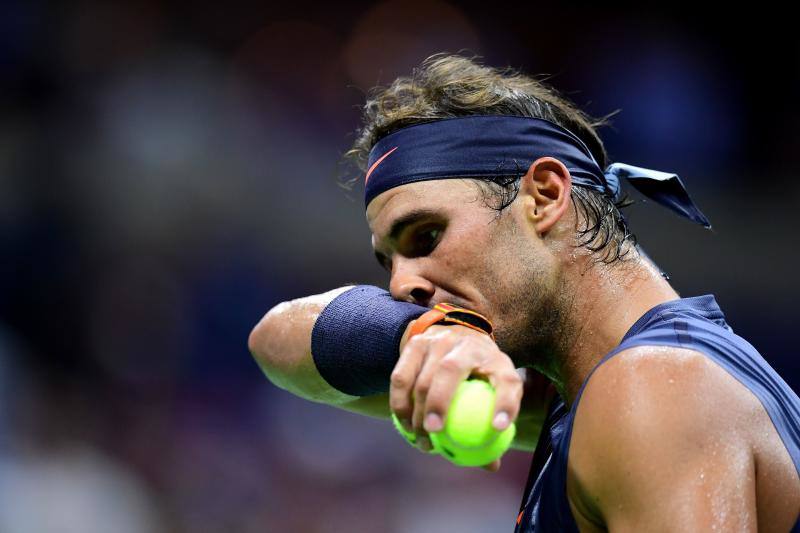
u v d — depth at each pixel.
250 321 34.56
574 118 7.79
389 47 46.41
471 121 7.09
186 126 38.56
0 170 34.06
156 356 32.12
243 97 41.12
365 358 7.18
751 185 40.91
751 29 43.91
